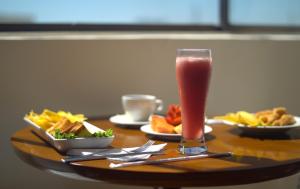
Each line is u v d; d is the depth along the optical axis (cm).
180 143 117
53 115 133
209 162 103
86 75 181
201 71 110
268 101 212
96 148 113
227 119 140
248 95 207
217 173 97
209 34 210
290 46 213
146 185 97
